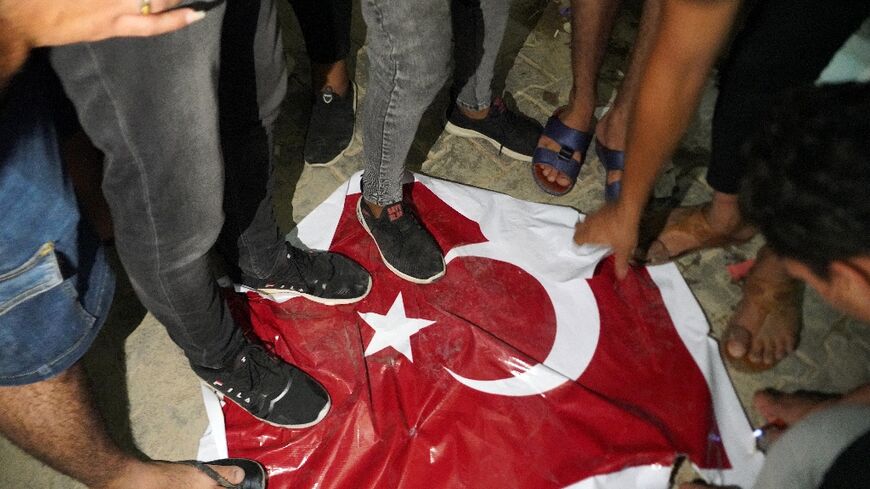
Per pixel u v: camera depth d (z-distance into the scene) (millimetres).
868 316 949
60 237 1046
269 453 1618
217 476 1521
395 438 1641
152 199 1096
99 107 970
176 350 1774
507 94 2268
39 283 1022
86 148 1607
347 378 1717
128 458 1428
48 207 1004
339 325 1791
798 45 1408
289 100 2227
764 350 1781
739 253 1964
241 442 1636
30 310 1042
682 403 1696
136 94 962
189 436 1667
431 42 1283
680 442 1644
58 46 897
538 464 1605
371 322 1799
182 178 1098
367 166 1646
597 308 1827
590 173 2113
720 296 1902
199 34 963
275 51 1339
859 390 1322
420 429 1656
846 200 815
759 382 1771
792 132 876
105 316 1253
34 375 1123
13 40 782
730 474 1610
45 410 1190
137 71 938
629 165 1311
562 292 1851
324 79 2045
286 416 1631
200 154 1092
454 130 2143
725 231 1883
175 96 996
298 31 2393
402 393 1708
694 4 1047
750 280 1821
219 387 1590
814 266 922
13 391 1131
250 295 1813
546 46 2385
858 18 1358
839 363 1800
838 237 846
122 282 1852
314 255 1811
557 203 2061
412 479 1597
